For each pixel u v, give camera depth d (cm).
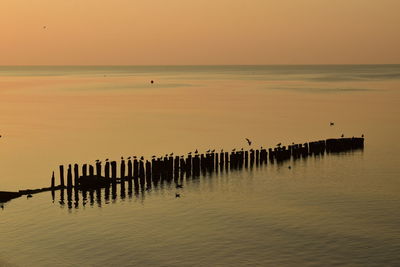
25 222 4947
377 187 6109
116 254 4306
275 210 5312
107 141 8912
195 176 6506
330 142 7812
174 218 5081
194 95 17800
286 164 7150
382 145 8450
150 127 10431
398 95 17275
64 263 4144
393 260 4234
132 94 18375
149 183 6181
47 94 18462
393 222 4991
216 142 8888
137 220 5025
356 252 4359
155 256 4278
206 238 4619
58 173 6756
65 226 4862
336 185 6188
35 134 9619
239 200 5625
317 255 4303
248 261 4194
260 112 12838
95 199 5603
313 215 5172
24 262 4153
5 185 6191
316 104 14575
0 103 15112
